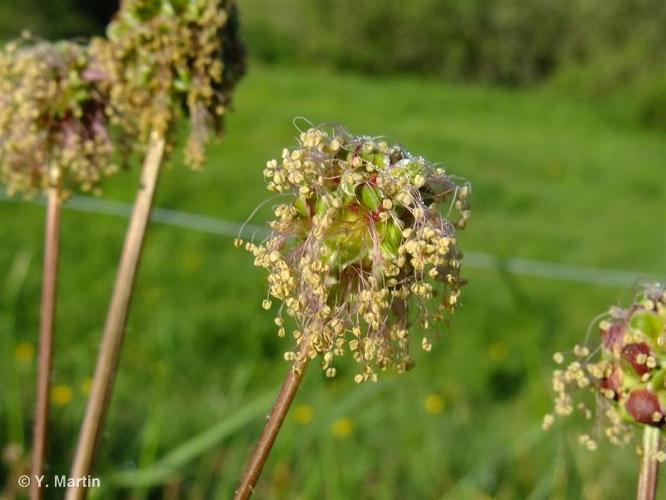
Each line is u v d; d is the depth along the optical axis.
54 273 1.89
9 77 1.85
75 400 4.26
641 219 13.77
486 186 14.23
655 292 1.31
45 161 1.85
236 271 8.12
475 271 8.96
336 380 5.59
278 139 14.46
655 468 1.30
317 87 22.28
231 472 3.54
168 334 5.84
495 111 23.55
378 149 1.14
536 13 30.03
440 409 4.86
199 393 5.27
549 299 8.70
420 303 1.17
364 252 1.14
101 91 1.85
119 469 3.41
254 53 29.41
